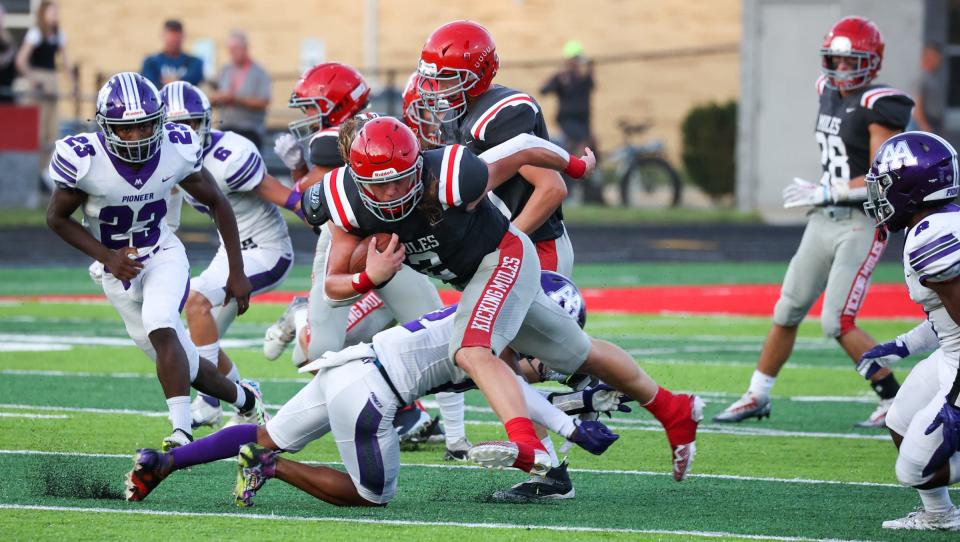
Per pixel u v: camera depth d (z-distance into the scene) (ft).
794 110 213.66
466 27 60.75
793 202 76.64
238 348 102.32
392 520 52.26
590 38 244.83
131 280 64.03
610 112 245.45
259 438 54.39
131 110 59.16
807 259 76.54
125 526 50.52
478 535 49.90
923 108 200.54
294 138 77.15
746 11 212.64
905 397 53.52
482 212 52.60
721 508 55.52
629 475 62.59
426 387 53.62
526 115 60.23
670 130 243.60
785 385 88.89
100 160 61.31
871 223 75.56
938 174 50.67
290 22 252.62
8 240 175.63
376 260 50.57
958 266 49.47
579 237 182.80
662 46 242.78
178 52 157.07
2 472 60.08
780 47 212.64
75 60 258.98
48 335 106.93
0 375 88.28
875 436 73.00
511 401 50.96
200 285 71.77
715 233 189.47
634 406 81.41
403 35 249.34
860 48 75.66
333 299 52.16
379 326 70.23
